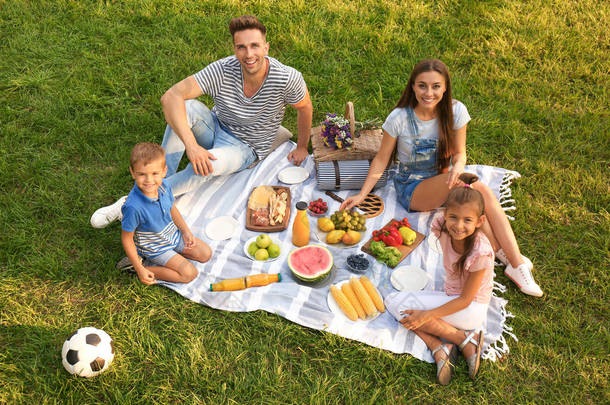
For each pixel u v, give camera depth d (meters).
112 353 3.13
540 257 3.97
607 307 3.58
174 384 3.14
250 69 3.83
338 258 3.87
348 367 3.25
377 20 6.32
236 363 3.25
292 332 3.40
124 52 5.74
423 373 3.22
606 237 4.03
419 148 3.93
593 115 5.12
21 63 5.50
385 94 5.50
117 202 4.00
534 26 6.16
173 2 6.38
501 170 4.62
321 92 5.51
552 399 3.10
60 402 3.02
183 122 3.95
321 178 4.34
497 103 5.31
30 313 3.45
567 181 4.54
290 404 3.06
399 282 3.65
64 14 6.12
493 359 3.27
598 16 6.35
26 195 4.26
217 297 3.57
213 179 4.48
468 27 6.17
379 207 4.25
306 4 6.48
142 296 3.59
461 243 3.11
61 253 3.83
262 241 3.81
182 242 3.80
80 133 4.83
